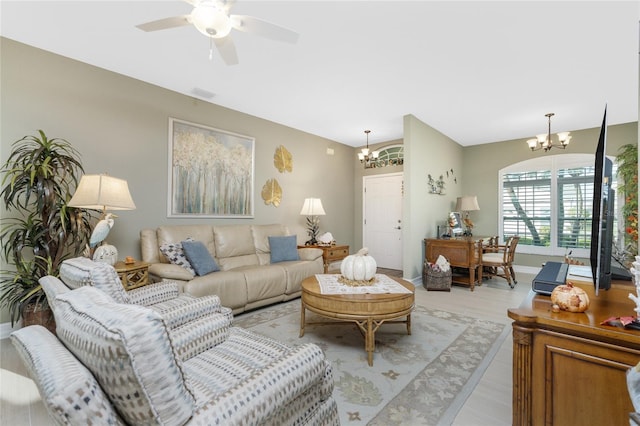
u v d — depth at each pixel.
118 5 2.11
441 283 4.11
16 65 2.54
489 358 2.19
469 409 1.62
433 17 2.20
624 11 2.11
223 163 3.99
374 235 6.07
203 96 3.68
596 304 1.32
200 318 1.65
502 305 3.49
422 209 4.58
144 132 3.28
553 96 3.62
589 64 2.86
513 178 5.61
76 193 2.22
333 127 4.99
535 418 1.19
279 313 3.17
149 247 3.09
